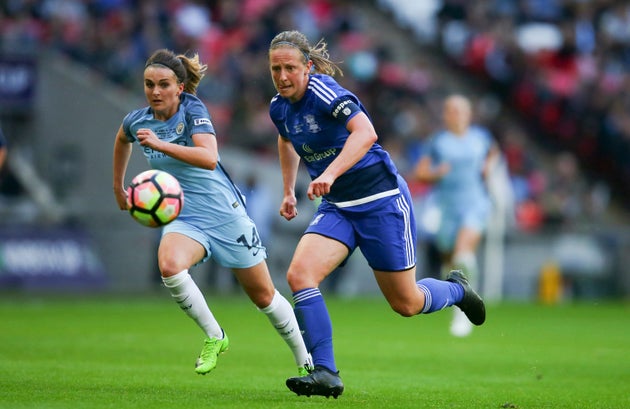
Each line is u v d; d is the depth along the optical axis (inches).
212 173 993.5
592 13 3934.5
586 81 3705.7
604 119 3543.3
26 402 832.9
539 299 2918.3
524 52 3794.3
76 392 908.0
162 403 843.4
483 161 1819.6
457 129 1815.9
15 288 2586.1
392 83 3550.7
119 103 2792.8
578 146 3585.1
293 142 945.5
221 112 3206.2
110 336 1584.6
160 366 1173.7
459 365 1290.6
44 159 2824.8
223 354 1360.7
